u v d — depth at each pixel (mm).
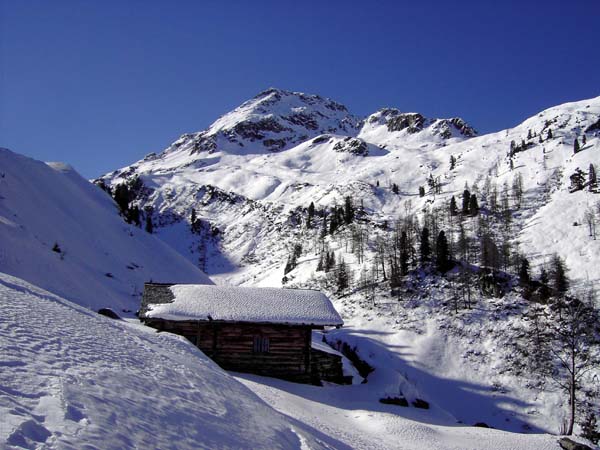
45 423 6949
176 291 35438
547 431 50125
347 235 148000
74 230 59562
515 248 98750
